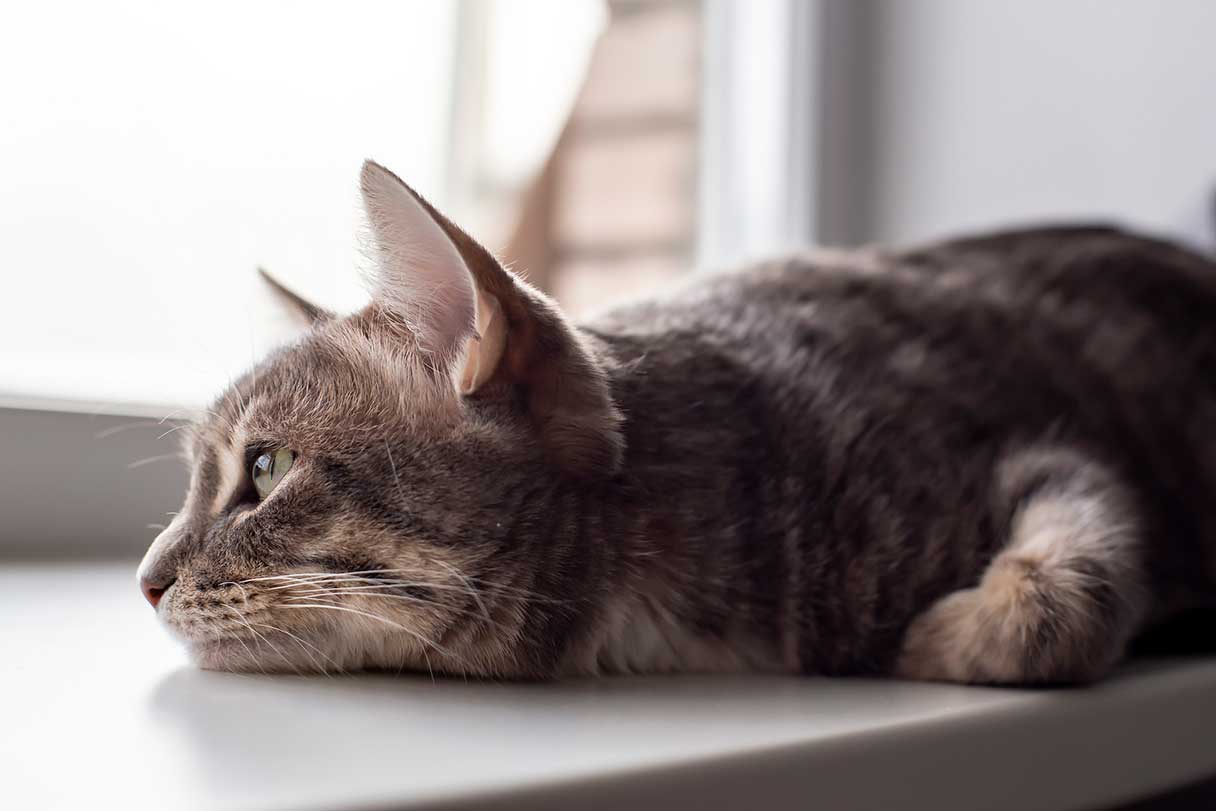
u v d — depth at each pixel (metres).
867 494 0.47
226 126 0.63
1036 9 0.75
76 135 0.59
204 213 0.62
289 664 0.43
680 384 0.47
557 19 0.79
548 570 0.43
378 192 0.42
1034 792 0.40
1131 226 0.70
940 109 0.79
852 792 0.36
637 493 0.44
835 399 0.48
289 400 0.45
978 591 0.45
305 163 0.66
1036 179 0.75
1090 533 0.45
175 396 0.59
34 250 0.57
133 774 0.32
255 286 0.53
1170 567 0.53
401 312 0.44
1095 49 0.73
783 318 0.51
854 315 0.52
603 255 0.81
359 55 0.68
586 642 0.44
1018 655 0.43
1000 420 0.50
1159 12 0.71
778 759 0.35
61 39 0.58
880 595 0.46
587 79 0.81
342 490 0.43
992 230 0.68
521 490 0.43
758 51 0.82
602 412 0.43
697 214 0.83
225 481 0.45
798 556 0.46
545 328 0.43
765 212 0.81
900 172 0.81
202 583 0.43
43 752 0.33
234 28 0.63
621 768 0.33
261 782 0.31
